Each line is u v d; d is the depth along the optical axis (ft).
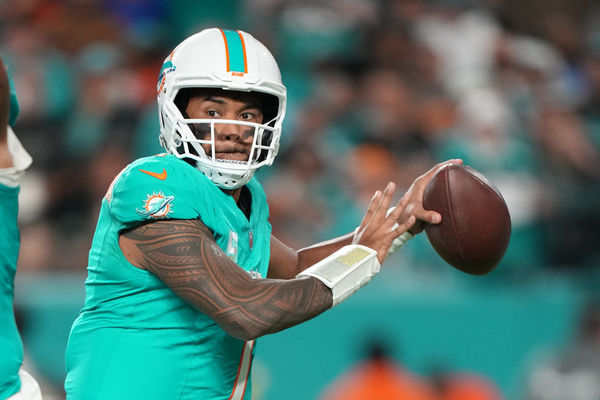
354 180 87.45
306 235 81.97
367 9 109.91
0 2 109.09
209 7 113.29
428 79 105.29
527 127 97.86
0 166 32.12
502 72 107.14
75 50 106.01
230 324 30.40
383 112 96.99
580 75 111.34
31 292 71.15
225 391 33.83
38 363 69.67
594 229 85.35
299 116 92.63
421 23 110.42
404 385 70.64
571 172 95.30
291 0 109.40
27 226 83.97
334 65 104.63
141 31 109.81
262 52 33.63
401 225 34.86
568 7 122.01
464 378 72.49
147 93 97.71
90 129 92.99
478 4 113.91
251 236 34.71
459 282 76.28
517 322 73.97
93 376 32.30
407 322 72.69
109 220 32.55
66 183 87.15
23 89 95.96
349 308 72.18
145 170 31.65
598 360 70.79
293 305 31.04
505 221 35.45
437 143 93.91
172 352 32.35
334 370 71.36
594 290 77.30
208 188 32.89
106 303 32.76
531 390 72.38
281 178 86.58
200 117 33.19
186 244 30.78
